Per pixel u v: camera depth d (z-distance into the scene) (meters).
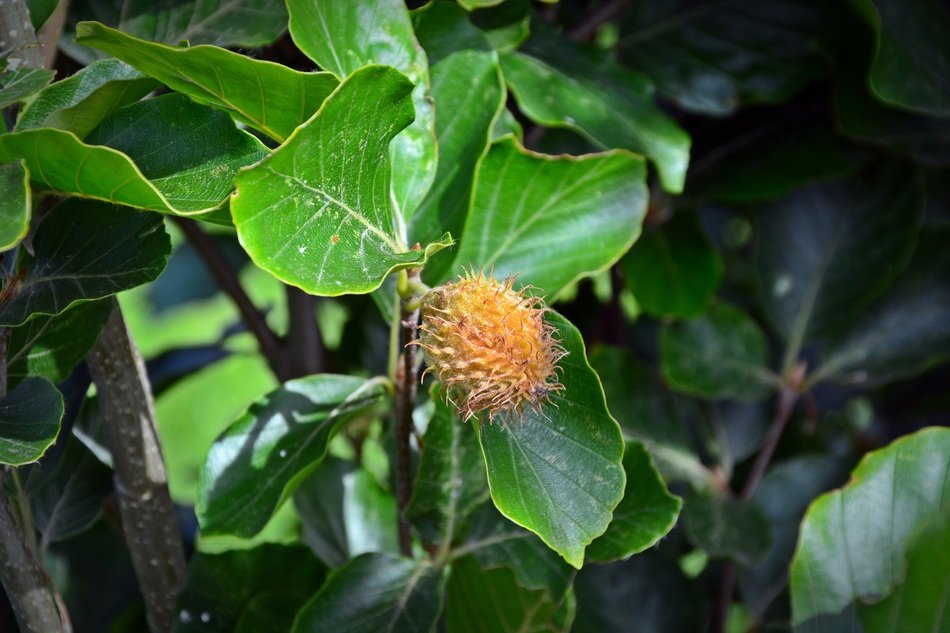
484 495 0.33
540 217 0.34
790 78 0.39
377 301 0.33
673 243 0.39
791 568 0.33
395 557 0.33
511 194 0.33
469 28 0.33
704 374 0.40
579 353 0.28
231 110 0.28
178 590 0.34
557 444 0.28
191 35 0.34
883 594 0.33
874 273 0.40
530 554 0.33
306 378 0.32
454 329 0.28
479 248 0.33
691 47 0.40
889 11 0.38
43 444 0.27
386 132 0.27
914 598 0.32
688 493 0.39
